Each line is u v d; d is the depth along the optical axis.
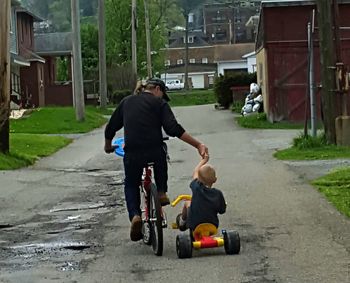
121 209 12.23
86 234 10.23
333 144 19.70
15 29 45.78
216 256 8.45
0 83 19.06
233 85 44.91
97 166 19.00
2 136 19.22
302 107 30.94
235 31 116.56
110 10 67.00
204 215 8.48
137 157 8.68
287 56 30.95
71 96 53.56
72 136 28.53
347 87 19.58
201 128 30.72
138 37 67.06
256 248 8.76
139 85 9.02
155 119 8.73
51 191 14.61
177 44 112.56
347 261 7.93
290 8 30.80
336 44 19.86
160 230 8.56
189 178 15.48
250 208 11.44
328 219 10.34
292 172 15.47
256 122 31.11
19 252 9.23
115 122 8.96
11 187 15.22
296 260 8.07
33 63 48.91
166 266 8.10
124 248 9.19
